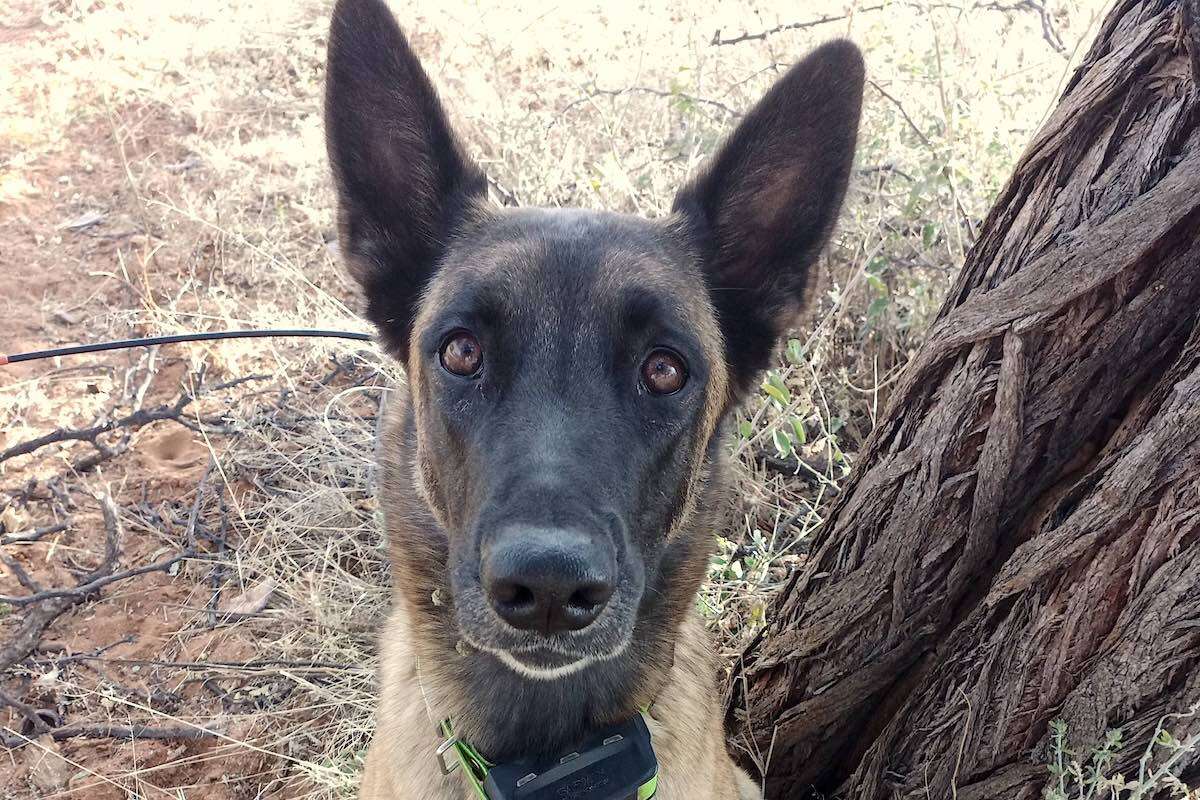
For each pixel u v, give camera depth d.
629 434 0.42
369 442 0.73
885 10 0.83
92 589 0.67
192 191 1.05
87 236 1.01
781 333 0.51
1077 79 0.42
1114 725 0.42
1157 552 0.40
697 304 0.47
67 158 1.12
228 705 0.64
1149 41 0.39
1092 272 0.40
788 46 0.97
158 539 0.73
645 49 1.02
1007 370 0.43
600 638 0.41
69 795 0.59
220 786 0.60
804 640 0.53
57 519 0.74
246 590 0.69
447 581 0.45
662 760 0.47
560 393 0.42
